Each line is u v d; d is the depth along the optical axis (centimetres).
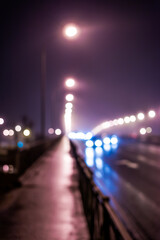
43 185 1605
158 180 2094
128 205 1370
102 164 3111
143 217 1183
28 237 780
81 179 1355
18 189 1490
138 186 1856
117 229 432
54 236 790
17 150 2052
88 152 4884
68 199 1252
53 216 985
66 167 2486
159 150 5228
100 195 624
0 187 1415
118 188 1791
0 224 896
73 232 824
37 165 2648
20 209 1080
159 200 1477
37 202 1192
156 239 938
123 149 5575
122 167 2855
